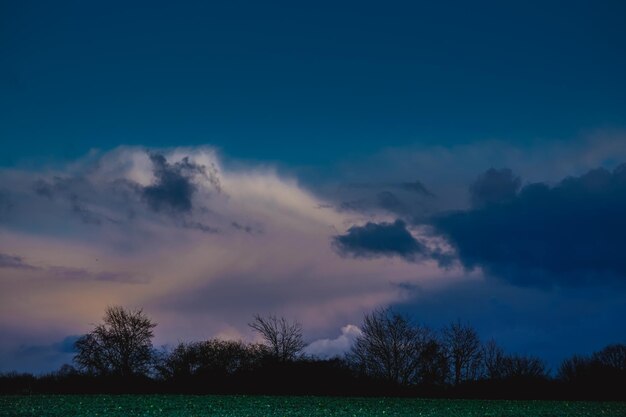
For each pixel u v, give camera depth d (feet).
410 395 232.12
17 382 225.97
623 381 224.53
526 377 233.14
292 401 176.35
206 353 239.09
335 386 230.07
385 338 245.86
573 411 148.66
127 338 243.60
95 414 123.85
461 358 245.45
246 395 219.61
